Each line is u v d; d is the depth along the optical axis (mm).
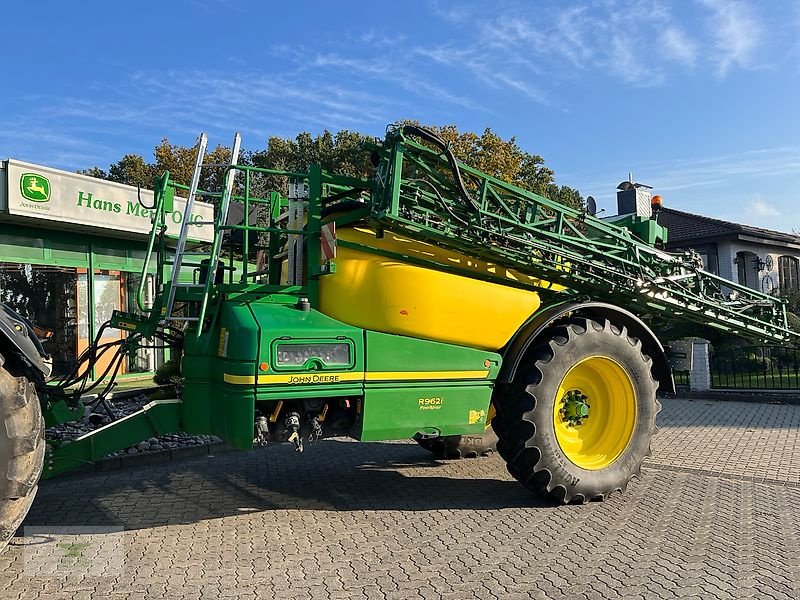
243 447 4336
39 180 10922
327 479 6117
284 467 6609
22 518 3785
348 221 5008
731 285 6703
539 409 5078
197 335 4457
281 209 5758
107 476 6242
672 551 4238
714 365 12664
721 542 4406
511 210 5523
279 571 3918
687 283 6289
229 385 4332
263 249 6176
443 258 5164
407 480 6078
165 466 6672
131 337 5156
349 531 4652
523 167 29312
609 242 5875
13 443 3609
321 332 4492
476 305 5070
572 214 5625
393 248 5012
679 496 5543
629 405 5586
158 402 4785
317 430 4613
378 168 4902
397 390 4766
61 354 12281
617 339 5453
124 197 12445
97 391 6336
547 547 4320
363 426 4660
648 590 3650
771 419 9539
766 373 12328
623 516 4984
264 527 4738
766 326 6883
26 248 11727
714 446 7609
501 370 5203
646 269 5820
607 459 5504
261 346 4281
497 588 3684
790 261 24250
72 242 12578
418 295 4852
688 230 22891
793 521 4859
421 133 4711
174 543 4395
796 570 3924
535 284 5598
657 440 7977
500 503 5336
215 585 3715
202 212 13781
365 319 4773
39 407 3910
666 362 5945
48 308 12188
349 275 4797
